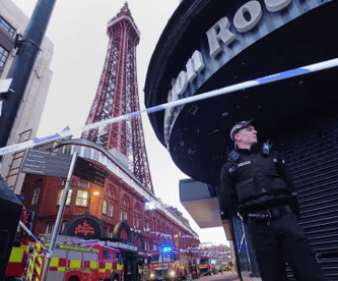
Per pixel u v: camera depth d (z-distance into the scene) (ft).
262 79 4.52
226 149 24.79
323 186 16.06
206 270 108.06
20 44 7.78
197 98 5.37
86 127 5.41
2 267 4.53
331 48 14.48
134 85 314.76
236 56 15.02
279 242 5.75
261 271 5.85
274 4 13.61
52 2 8.89
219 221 94.07
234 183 7.13
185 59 20.42
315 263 5.17
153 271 72.13
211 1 16.38
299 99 17.81
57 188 84.94
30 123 84.33
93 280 34.99
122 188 119.14
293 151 18.85
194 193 56.90
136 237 117.70
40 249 26.04
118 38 351.67
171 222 206.59
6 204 4.99
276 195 6.16
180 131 21.27
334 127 16.93
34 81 90.99
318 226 15.38
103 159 102.42
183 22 17.89
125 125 233.55
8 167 66.74
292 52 14.84
